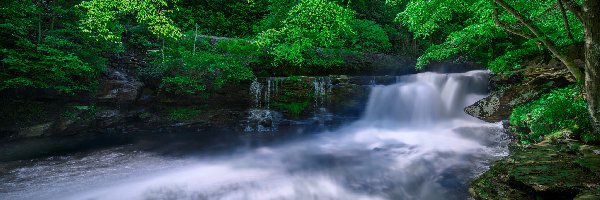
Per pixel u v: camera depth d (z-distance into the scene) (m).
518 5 8.79
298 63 12.89
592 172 4.71
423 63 12.42
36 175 7.29
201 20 17.83
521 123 8.58
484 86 12.58
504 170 5.57
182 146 10.14
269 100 12.59
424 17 9.58
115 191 6.54
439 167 7.73
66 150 9.27
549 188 4.44
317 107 12.77
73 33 10.62
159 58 12.32
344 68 14.59
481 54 17.83
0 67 9.39
